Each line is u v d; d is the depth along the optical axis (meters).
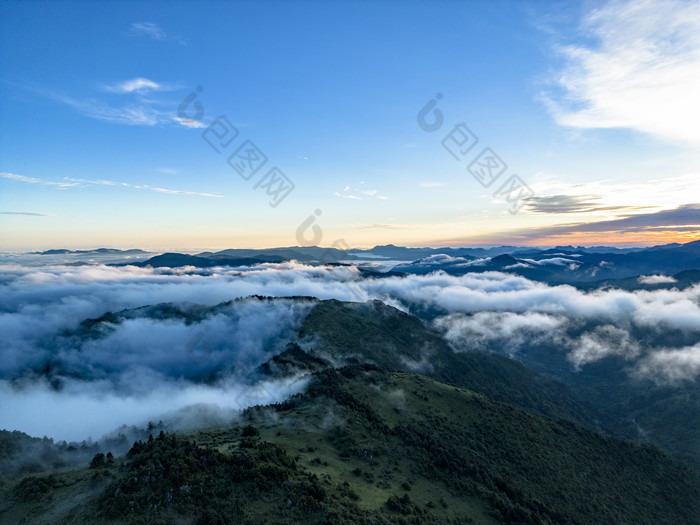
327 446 92.75
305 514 53.97
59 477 63.66
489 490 88.88
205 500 51.66
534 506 88.31
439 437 110.19
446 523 71.06
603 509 99.44
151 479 53.88
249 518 50.34
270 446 76.56
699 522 106.25
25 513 53.41
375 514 63.28
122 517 48.12
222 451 73.12
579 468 115.19
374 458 91.19
